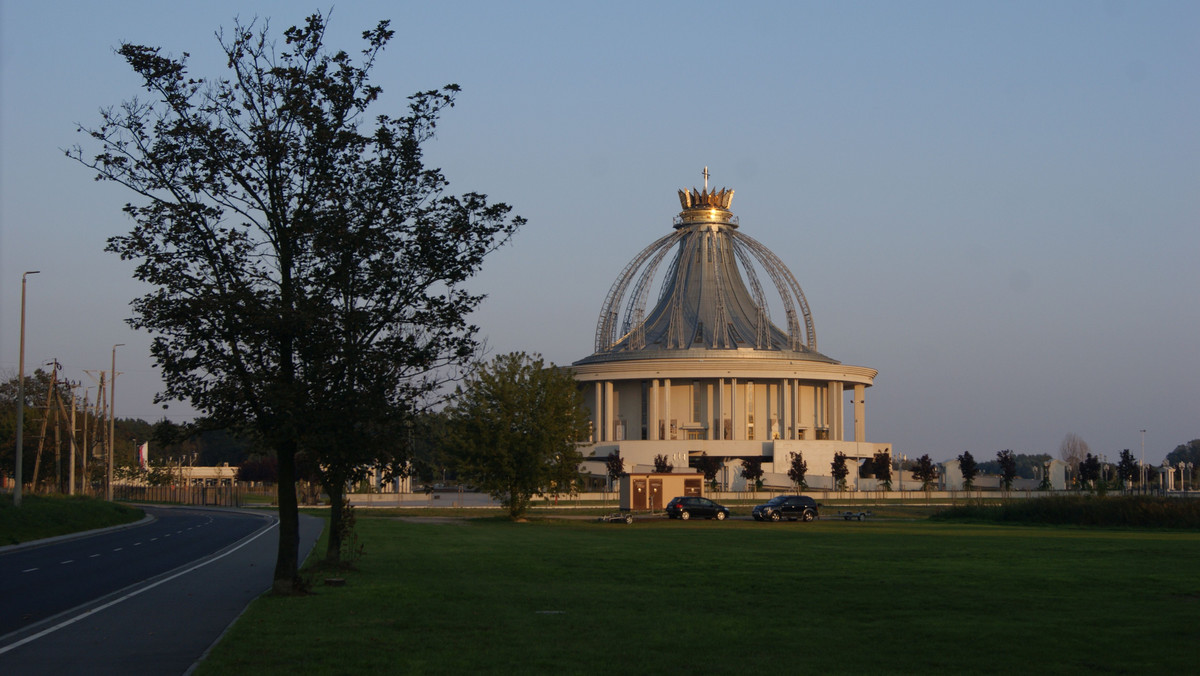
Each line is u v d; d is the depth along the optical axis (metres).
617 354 140.25
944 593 26.83
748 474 122.31
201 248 25.05
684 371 133.50
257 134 24.89
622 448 133.75
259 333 24.19
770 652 17.98
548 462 76.06
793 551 41.81
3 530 53.88
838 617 22.42
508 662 16.62
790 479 125.69
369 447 25.11
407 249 26.58
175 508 103.19
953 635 19.92
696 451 132.75
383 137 25.94
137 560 39.00
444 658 16.88
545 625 20.73
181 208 24.30
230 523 70.50
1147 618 22.23
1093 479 126.56
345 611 22.34
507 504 76.75
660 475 88.25
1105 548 43.56
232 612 23.02
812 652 18.05
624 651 17.86
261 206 25.64
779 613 23.02
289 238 25.08
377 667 16.02
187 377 24.86
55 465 119.81
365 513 84.56
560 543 47.28
